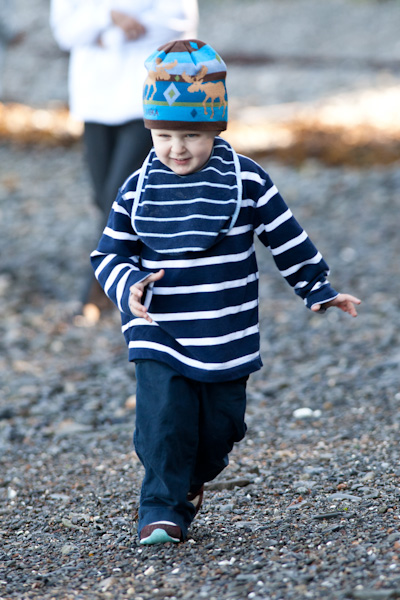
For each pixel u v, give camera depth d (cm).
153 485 741
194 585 657
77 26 1524
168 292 712
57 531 831
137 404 727
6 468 1062
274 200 731
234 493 894
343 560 662
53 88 4481
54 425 1223
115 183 1541
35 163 3053
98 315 1717
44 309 1766
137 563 713
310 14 6950
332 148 2989
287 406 1227
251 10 7225
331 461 966
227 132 3300
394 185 2562
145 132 1534
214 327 709
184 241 698
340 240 2145
